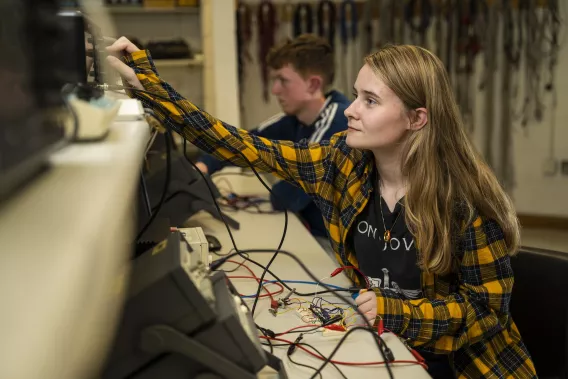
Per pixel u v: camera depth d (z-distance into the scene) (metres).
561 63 4.07
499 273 1.27
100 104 0.98
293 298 1.33
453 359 1.34
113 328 0.60
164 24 3.79
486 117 4.24
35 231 0.52
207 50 3.39
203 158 2.47
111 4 3.40
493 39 4.11
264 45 4.16
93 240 0.50
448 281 1.34
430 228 1.26
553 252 1.43
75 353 0.40
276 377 0.99
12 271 0.44
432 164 1.27
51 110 0.75
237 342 0.79
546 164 4.22
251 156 1.43
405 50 1.30
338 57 4.23
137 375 0.77
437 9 4.12
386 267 1.38
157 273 0.76
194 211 1.83
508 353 1.32
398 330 1.18
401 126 1.28
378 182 1.40
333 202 1.46
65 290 0.41
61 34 0.83
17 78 0.61
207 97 3.43
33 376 0.33
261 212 2.25
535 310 1.45
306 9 4.15
